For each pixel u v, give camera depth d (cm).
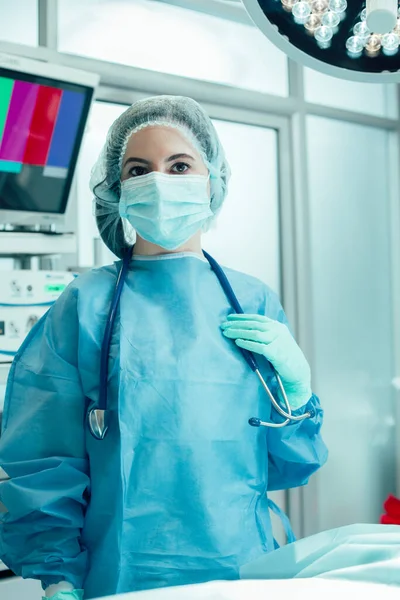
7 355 146
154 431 86
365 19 67
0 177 153
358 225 262
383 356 268
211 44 229
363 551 66
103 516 86
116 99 205
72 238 164
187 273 98
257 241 239
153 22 216
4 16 188
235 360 92
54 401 90
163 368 88
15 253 167
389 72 74
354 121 258
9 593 144
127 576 83
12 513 86
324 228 253
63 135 156
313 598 56
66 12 199
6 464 89
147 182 95
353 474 257
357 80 75
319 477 247
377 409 265
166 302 95
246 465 90
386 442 266
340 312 256
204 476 86
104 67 198
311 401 102
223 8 227
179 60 222
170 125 98
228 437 89
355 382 259
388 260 271
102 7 206
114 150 104
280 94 244
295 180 242
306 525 240
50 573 83
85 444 90
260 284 107
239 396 91
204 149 103
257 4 68
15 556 87
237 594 57
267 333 92
